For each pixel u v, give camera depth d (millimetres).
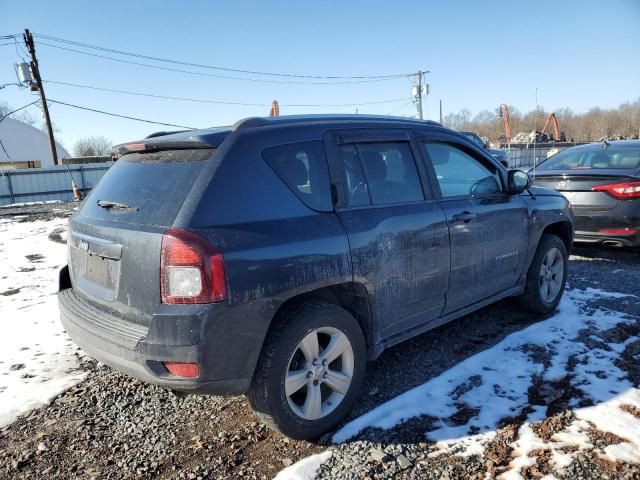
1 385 3631
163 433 3021
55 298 5805
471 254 3789
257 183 2727
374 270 3074
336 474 2535
